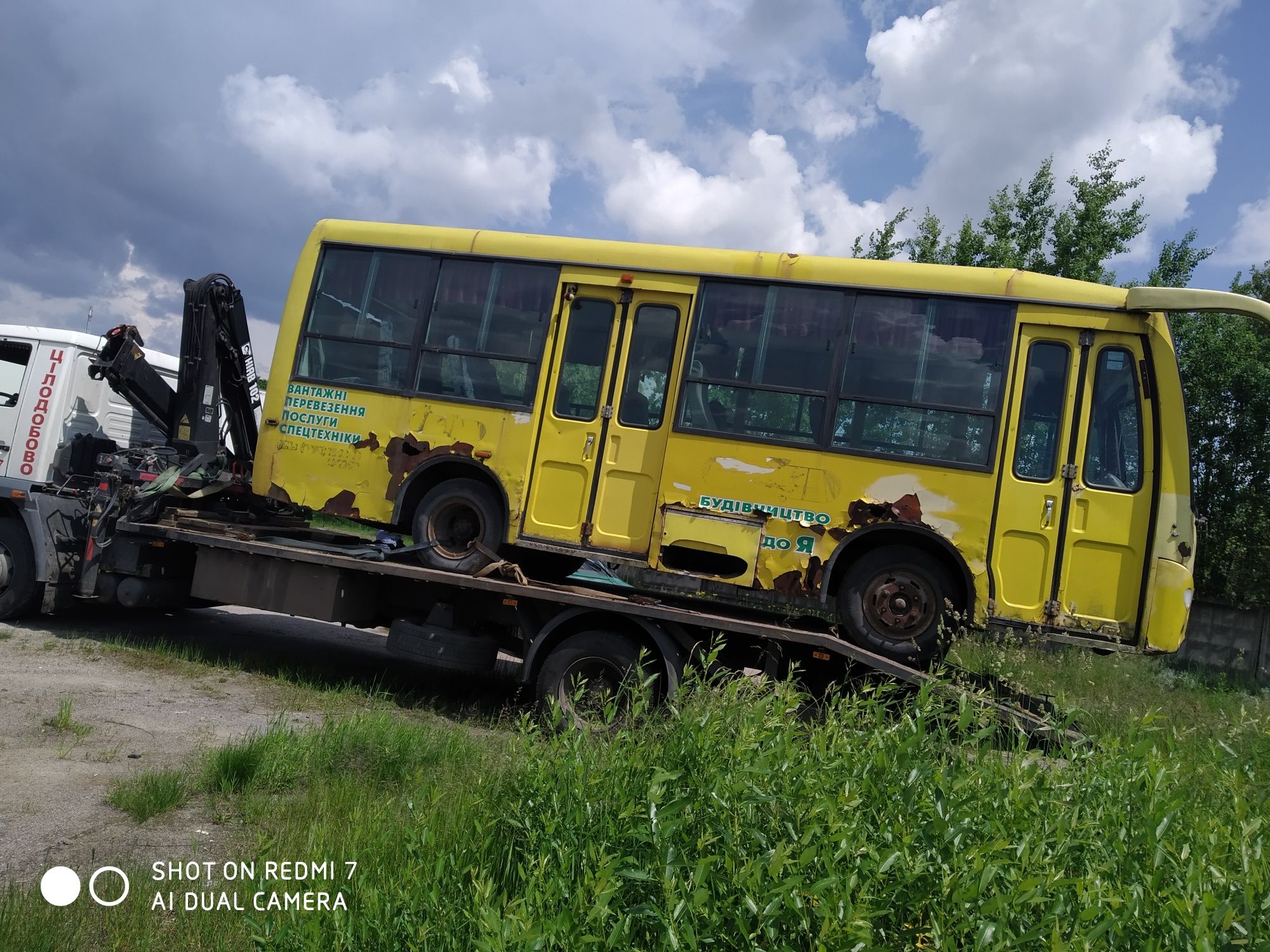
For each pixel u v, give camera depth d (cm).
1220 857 304
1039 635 639
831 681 690
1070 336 661
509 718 734
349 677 833
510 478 748
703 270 731
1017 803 313
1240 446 1806
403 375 791
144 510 861
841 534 676
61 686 690
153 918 347
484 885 298
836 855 275
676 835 312
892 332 691
